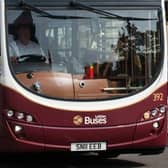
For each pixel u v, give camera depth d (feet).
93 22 35.22
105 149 34.91
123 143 35.12
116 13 35.50
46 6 34.88
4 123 34.45
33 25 34.81
